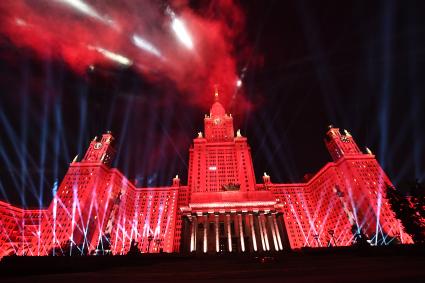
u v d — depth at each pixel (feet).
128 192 430.61
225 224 221.05
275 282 44.27
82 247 319.88
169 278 59.82
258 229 216.33
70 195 359.25
